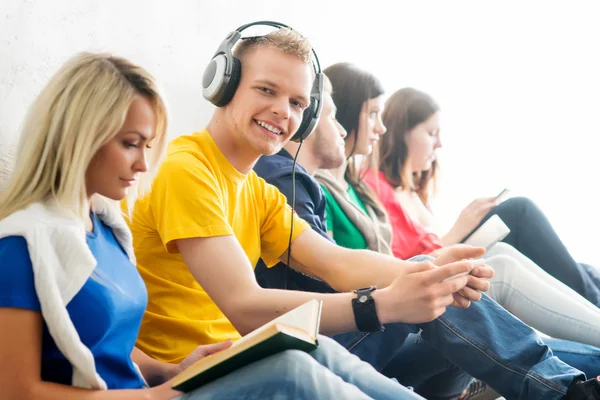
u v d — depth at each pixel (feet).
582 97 10.75
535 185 10.43
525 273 5.80
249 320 4.06
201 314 4.50
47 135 3.14
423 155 8.62
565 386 4.16
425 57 9.50
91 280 3.17
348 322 4.02
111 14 6.15
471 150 10.03
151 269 4.46
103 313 3.17
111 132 3.11
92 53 3.25
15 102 5.38
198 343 4.43
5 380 2.83
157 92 3.27
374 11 8.89
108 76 3.14
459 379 5.36
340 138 7.41
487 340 4.41
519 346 4.36
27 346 2.87
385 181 8.51
